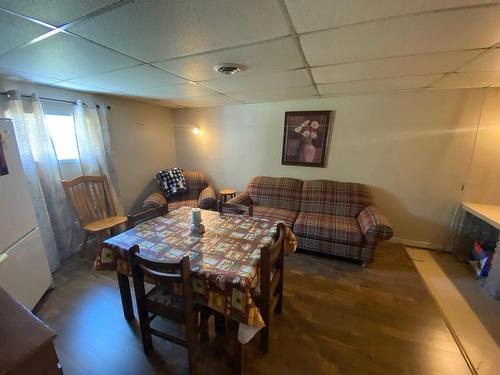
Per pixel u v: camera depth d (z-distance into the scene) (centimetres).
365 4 91
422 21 104
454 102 255
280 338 160
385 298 202
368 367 140
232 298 115
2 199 158
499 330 170
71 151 273
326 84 228
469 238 269
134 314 182
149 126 368
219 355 146
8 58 151
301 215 297
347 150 309
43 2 88
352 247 251
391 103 279
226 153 388
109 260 153
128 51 141
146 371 137
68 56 149
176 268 113
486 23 104
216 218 202
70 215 267
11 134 172
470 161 261
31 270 181
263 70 180
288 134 335
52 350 81
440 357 147
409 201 293
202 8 94
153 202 317
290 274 236
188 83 224
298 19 103
